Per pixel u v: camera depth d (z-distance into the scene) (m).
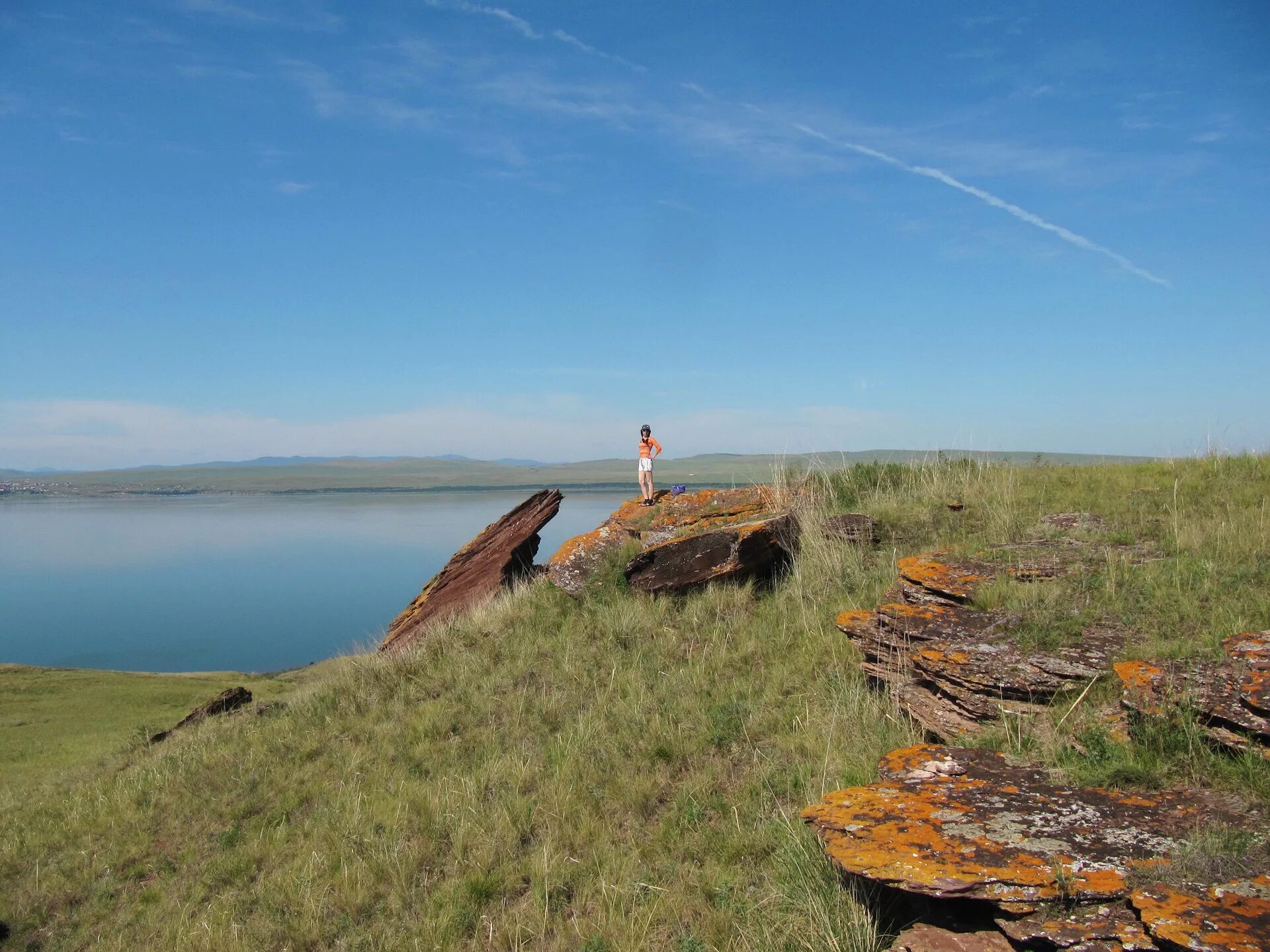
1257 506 9.60
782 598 10.64
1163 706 5.11
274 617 91.19
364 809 8.62
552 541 109.50
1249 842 3.89
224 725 13.29
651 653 10.37
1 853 10.21
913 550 10.85
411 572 132.88
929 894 3.94
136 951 7.52
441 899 6.61
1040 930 3.64
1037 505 11.58
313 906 7.04
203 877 8.39
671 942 5.37
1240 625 5.86
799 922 4.96
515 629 12.23
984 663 6.30
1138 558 8.05
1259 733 4.57
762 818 6.35
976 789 4.93
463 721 10.03
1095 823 4.32
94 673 33.47
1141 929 3.48
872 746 6.68
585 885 6.30
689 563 11.68
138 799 10.75
